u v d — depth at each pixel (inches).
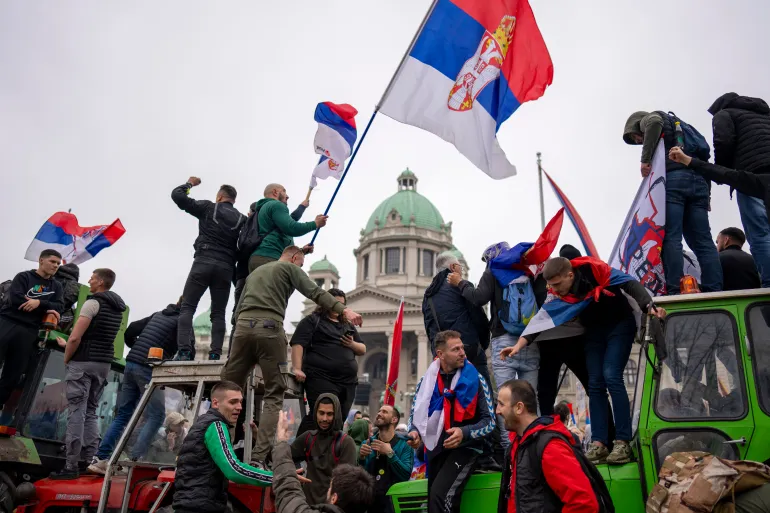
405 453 288.8
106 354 320.5
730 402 192.5
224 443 195.0
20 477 310.8
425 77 311.7
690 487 166.1
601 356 230.5
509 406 184.2
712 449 189.0
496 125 312.5
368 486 174.9
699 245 272.4
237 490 245.4
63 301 359.9
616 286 218.7
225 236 315.3
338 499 172.9
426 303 278.1
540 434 172.6
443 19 315.9
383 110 309.9
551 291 230.5
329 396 264.2
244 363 240.7
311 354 297.3
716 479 163.5
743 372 193.6
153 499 271.1
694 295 206.4
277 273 249.4
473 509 204.7
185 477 195.8
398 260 3750.0
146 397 255.4
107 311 322.3
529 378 253.9
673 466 175.9
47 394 329.4
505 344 256.2
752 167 242.4
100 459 308.5
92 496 282.4
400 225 3814.0
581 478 162.2
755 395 189.5
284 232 301.1
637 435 200.8
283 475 184.5
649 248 267.1
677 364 201.6
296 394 291.1
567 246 261.9
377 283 3688.5
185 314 306.8
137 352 329.7
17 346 319.9
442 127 308.7
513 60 318.3
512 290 256.7
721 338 200.2
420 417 217.3
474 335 269.0
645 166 284.7
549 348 250.5
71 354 306.5
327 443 264.4
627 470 201.3
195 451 197.6
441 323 270.7
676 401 197.3
